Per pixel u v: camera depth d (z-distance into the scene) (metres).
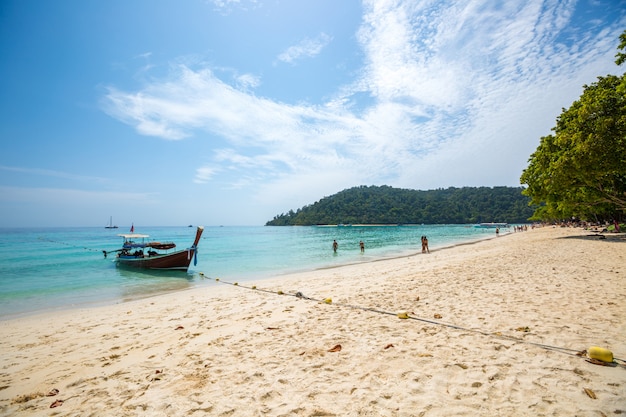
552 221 93.44
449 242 44.03
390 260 23.02
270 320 7.20
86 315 9.14
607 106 17.89
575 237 29.64
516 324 5.77
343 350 4.94
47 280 16.70
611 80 21.44
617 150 17.14
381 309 7.60
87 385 4.25
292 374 4.16
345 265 21.44
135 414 3.38
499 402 3.20
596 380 3.57
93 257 30.11
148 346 5.86
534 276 10.78
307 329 6.25
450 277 11.86
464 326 5.85
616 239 24.20
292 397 3.54
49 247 45.28
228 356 4.98
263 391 3.73
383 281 12.29
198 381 4.11
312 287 12.03
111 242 60.59
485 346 4.78
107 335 6.84
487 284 9.93
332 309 7.93
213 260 26.16
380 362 4.39
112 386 4.16
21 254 33.47
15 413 3.58
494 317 6.30
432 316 6.68
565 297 7.57
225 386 3.92
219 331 6.53
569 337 4.97
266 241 57.25
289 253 32.50
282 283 13.80
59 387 4.27
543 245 24.20
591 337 4.93
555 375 3.74
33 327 7.91
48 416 3.47
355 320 6.74
